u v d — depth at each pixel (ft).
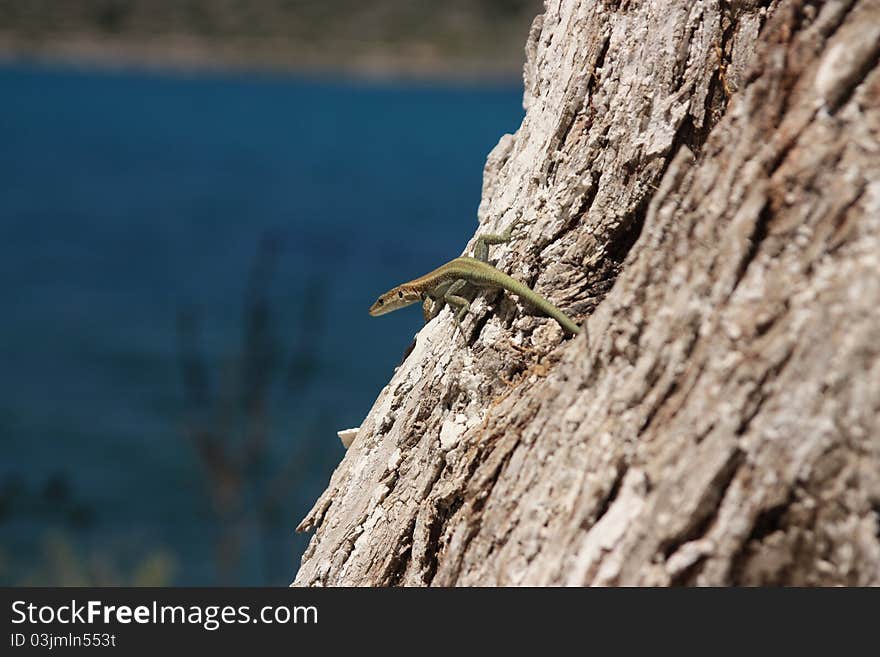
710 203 13.16
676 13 15.93
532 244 17.07
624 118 16.17
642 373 12.85
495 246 18.51
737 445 11.79
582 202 16.72
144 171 383.86
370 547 16.97
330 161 441.27
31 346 136.56
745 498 11.69
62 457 84.74
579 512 12.75
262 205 311.27
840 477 11.28
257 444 38.22
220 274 205.77
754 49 15.61
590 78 16.93
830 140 12.53
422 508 16.14
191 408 37.83
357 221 282.15
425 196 340.18
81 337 143.02
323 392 100.58
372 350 127.44
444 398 16.65
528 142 18.85
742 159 13.12
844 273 11.82
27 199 301.84
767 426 11.69
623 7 16.66
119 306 168.14
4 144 432.25
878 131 12.28
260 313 37.70
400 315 158.40
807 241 12.30
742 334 12.28
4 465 81.76
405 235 260.01
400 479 17.19
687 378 12.57
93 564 42.45
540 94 19.04
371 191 350.23
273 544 43.11
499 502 13.94
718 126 13.62
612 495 12.68
